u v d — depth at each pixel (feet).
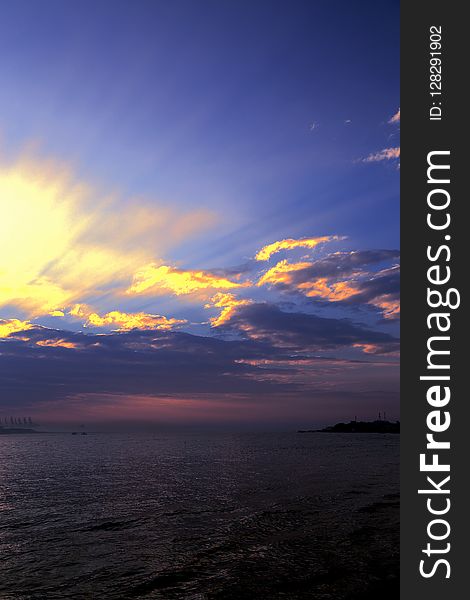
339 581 37.04
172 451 246.68
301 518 61.77
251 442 374.43
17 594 35.86
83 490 93.91
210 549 47.44
